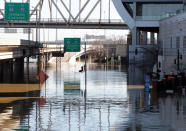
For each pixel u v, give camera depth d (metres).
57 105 37.53
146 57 137.88
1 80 73.25
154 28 144.88
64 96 45.31
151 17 134.38
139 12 137.25
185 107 36.31
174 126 27.34
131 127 27.02
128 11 140.75
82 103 39.00
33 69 122.12
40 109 34.88
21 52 99.81
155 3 136.62
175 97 44.56
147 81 51.50
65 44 128.62
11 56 86.62
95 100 41.44
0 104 38.34
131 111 33.84
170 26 106.81
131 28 137.38
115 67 135.12
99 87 57.28
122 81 69.62
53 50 185.00
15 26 153.62
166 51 95.75
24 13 86.56
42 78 77.81
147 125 27.70
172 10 136.12
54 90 52.78
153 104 38.41
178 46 96.00
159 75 69.88
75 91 51.19
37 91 51.59
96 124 28.00
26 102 39.88
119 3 137.38
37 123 28.23
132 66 132.62
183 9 124.94
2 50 76.88
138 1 136.12
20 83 66.00
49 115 31.61
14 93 49.19
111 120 29.58
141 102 39.91
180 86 57.28
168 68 87.38
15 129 26.11
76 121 29.08
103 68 128.00
